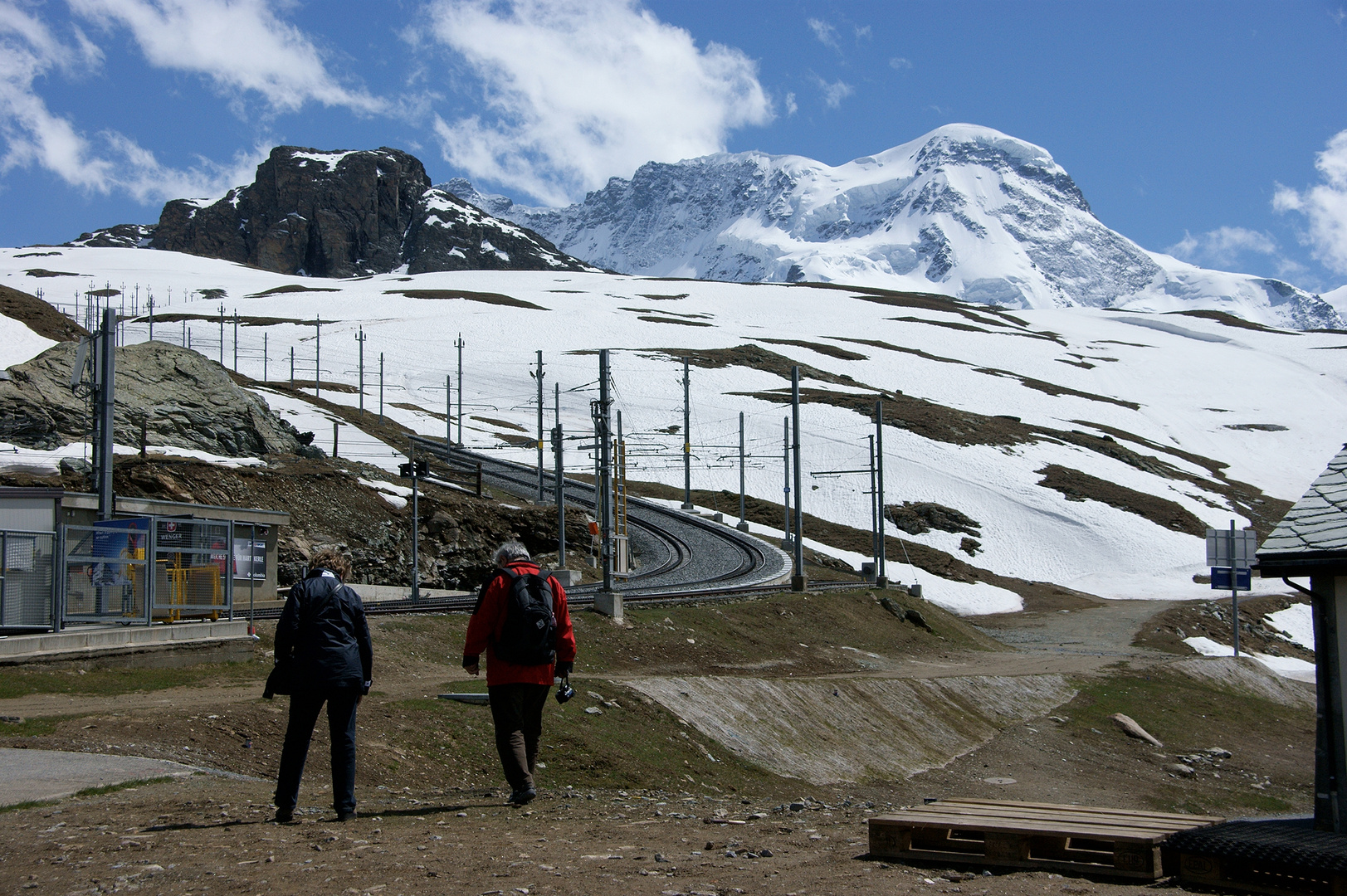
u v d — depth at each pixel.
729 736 24.33
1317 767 11.41
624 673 28.03
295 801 9.35
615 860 7.95
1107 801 26.75
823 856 8.45
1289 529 11.95
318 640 9.41
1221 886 7.44
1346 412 158.62
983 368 164.00
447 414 103.25
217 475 51.78
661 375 130.38
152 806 9.88
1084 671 42.41
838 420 115.81
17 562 20.23
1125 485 108.44
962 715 33.25
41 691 17.88
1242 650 63.06
